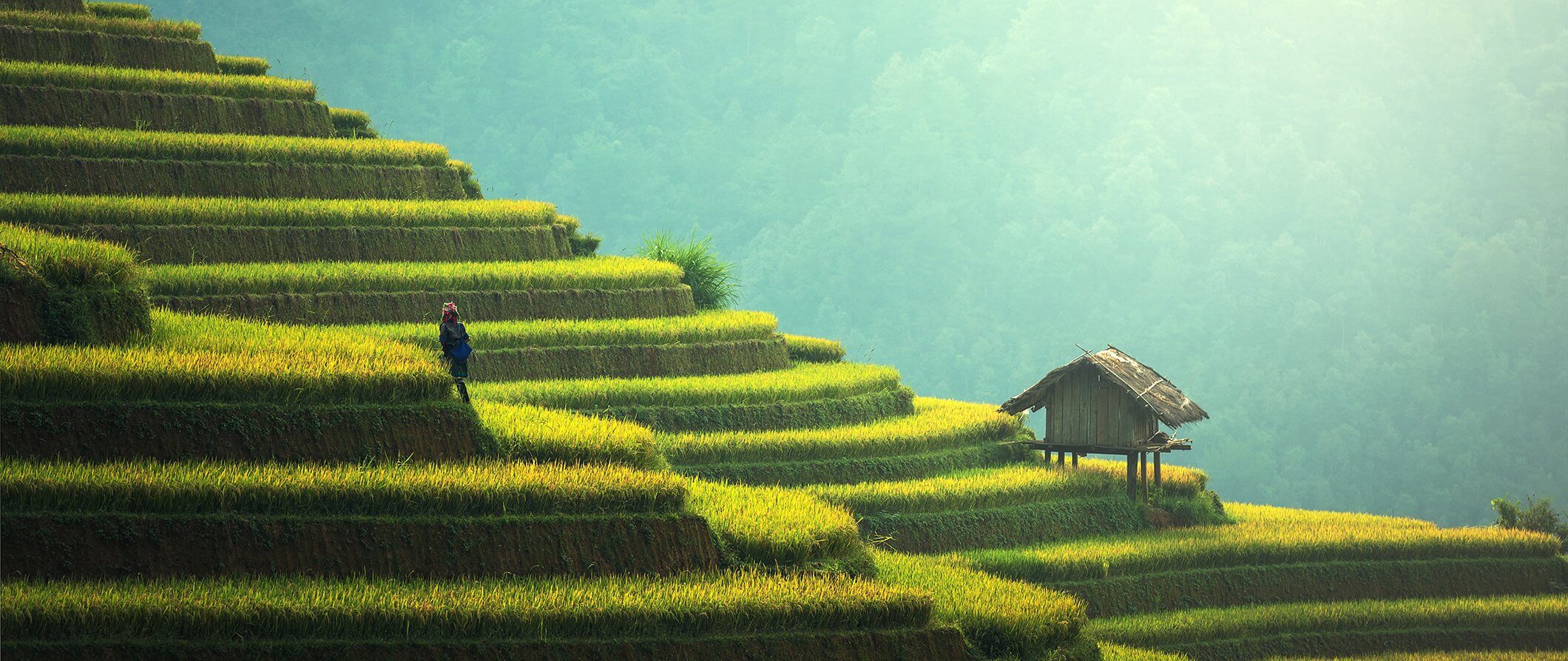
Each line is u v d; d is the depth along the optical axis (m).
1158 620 34.62
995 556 34.12
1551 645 37.69
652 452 26.31
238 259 37.19
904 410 45.69
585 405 35.69
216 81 44.12
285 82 46.19
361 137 48.25
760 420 39.03
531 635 19.78
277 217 38.47
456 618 19.31
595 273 42.09
